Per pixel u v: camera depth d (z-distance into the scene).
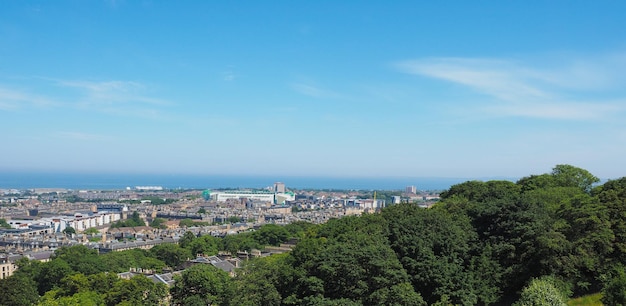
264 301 169.00
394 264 155.38
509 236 174.00
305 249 189.38
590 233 159.50
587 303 146.88
